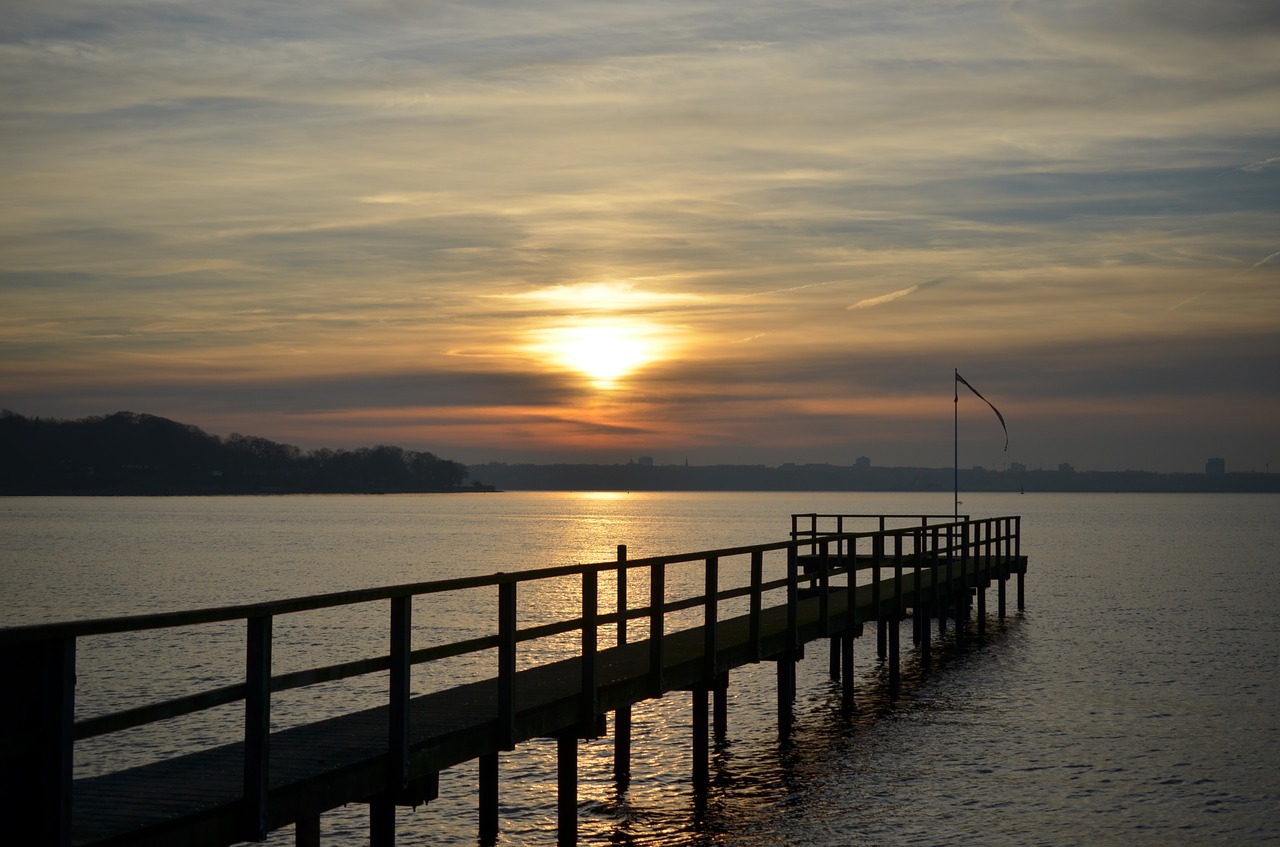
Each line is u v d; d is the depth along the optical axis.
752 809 17.31
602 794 18.03
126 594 54.00
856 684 27.80
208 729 21.80
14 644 6.08
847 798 17.89
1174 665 31.17
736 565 75.31
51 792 6.36
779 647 19.14
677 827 16.41
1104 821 16.98
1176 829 16.67
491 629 38.84
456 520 174.88
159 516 174.12
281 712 23.44
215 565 73.25
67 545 93.94
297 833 9.45
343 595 8.88
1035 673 29.58
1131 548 94.62
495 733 11.20
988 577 35.81
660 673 14.42
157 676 28.91
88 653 32.44
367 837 16.06
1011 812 17.36
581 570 12.64
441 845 15.74
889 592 26.88
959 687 27.42
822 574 21.17
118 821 7.49
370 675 27.91
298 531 125.25
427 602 47.69
